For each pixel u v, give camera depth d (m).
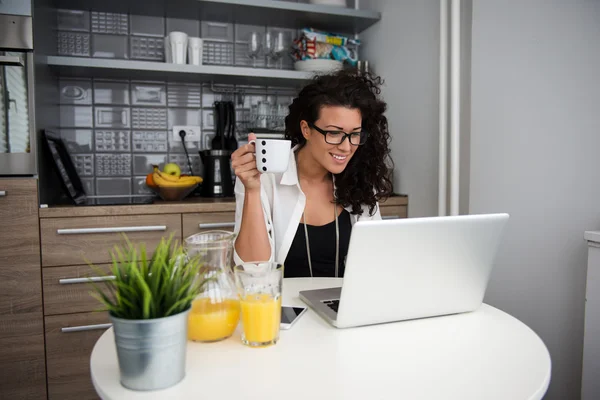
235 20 2.56
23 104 1.81
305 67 2.49
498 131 1.65
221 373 0.70
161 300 0.65
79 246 1.87
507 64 1.60
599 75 1.25
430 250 0.85
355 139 1.32
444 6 1.87
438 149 2.04
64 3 2.28
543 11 1.44
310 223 1.47
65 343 1.87
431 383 0.67
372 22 2.59
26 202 1.80
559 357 1.42
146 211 1.94
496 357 0.77
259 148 1.03
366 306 0.86
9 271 1.80
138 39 2.46
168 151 2.54
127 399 0.62
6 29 1.78
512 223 1.59
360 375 0.70
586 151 1.30
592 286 1.22
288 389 0.65
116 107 2.45
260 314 0.78
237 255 1.24
